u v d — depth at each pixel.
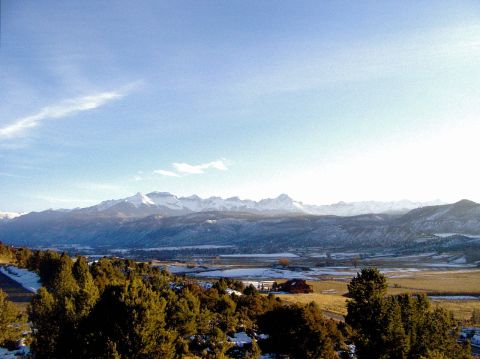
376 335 37.59
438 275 199.88
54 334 35.97
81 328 32.50
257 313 67.69
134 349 30.47
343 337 55.47
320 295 135.12
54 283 67.94
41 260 101.12
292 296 129.38
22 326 48.19
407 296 43.31
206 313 54.59
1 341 44.50
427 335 38.53
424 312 42.12
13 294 87.94
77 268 77.06
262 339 54.38
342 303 113.06
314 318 48.56
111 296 32.91
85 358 30.62
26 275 113.12
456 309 104.62
